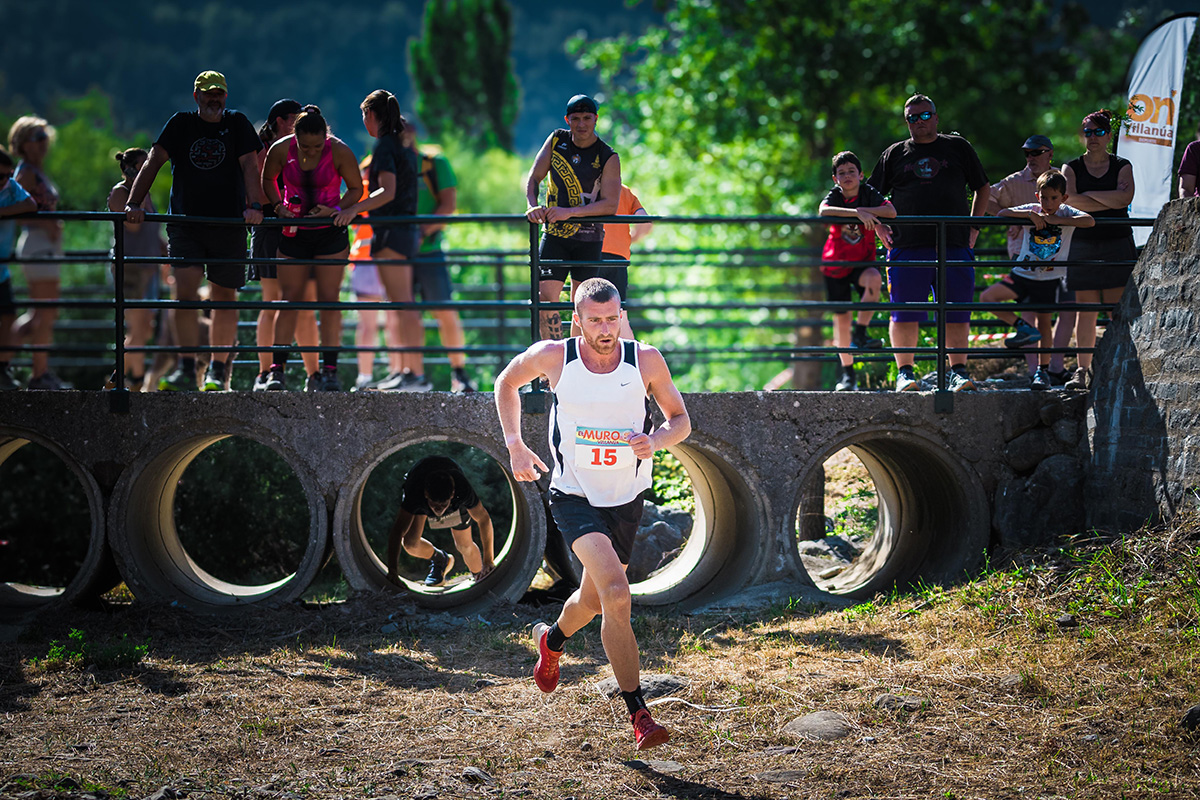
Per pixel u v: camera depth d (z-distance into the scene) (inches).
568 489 584.7
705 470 1040.8
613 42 2942.9
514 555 1000.9
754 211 2706.7
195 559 1253.1
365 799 533.6
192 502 1263.5
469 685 726.5
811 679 698.8
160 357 1521.9
